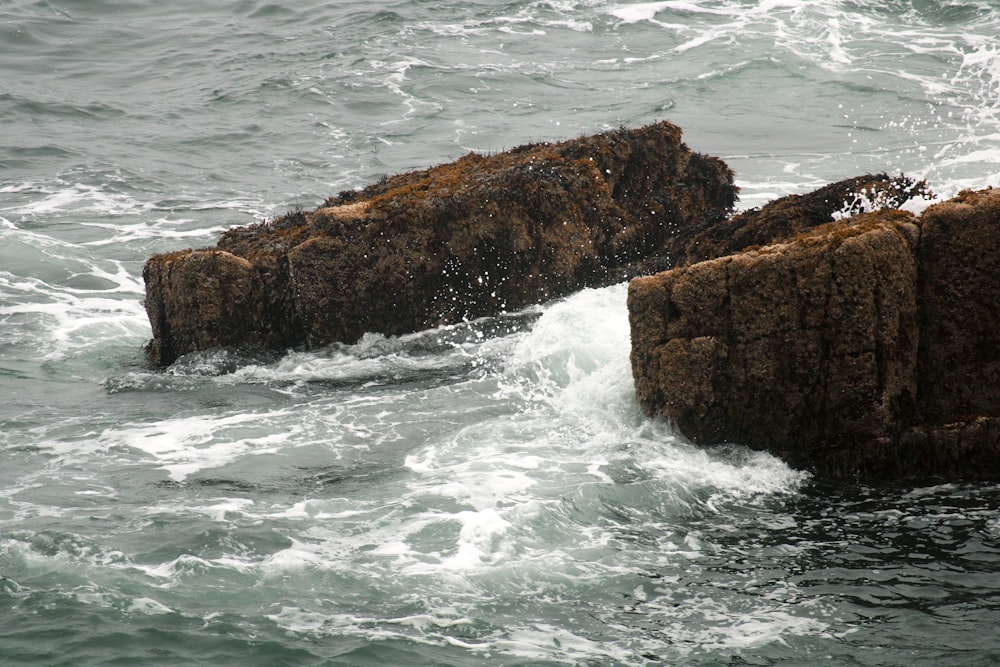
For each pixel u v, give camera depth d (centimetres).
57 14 8794
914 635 1756
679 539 2094
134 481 2408
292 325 3384
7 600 1856
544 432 2592
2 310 3897
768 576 1953
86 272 4306
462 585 1923
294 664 1702
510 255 3484
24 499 2302
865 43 7412
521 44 7912
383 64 7475
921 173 4709
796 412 2380
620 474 2339
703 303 2445
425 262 3416
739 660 1716
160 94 7125
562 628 1808
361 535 2102
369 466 2461
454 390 2900
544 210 3525
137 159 5869
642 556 2028
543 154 3712
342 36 8275
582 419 2650
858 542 2064
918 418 2334
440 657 1725
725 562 2008
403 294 3397
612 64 7394
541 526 2122
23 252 4456
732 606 1864
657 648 1753
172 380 3161
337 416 2783
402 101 6744
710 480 2330
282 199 5184
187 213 5016
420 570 1967
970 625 1777
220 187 5406
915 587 1897
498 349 3180
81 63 7819
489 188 3494
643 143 3859
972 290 2322
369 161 5709
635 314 2534
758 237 3136
